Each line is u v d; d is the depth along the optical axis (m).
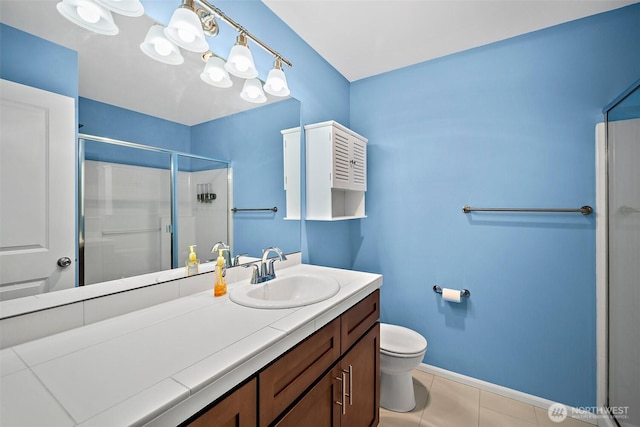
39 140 0.81
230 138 1.41
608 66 1.56
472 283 1.95
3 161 0.74
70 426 0.47
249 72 1.29
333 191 2.20
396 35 1.81
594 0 1.49
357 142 2.10
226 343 0.75
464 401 1.79
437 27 1.73
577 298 1.65
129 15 0.93
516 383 1.81
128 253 1.01
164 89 1.14
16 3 0.77
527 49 1.77
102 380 0.59
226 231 1.39
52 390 0.56
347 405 1.18
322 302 1.08
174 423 0.54
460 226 1.99
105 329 0.85
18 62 0.77
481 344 1.93
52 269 0.83
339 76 2.29
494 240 1.88
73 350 0.72
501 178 1.85
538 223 1.75
